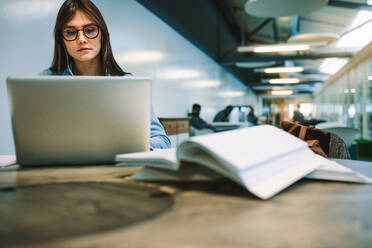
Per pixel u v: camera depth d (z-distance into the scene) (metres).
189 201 0.44
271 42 11.10
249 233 0.31
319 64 12.38
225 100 11.69
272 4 3.34
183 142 0.51
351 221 0.35
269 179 0.49
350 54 8.71
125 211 0.39
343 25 7.34
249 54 11.58
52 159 0.83
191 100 7.41
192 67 7.46
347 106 10.59
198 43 7.65
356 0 5.72
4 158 1.09
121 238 0.30
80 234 0.31
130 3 4.36
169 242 0.29
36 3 2.66
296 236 0.30
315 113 23.62
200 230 0.32
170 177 0.57
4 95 2.33
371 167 0.76
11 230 0.32
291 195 0.48
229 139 0.53
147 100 0.82
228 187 0.52
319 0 3.21
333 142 1.24
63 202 0.43
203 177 0.56
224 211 0.39
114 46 3.93
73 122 0.80
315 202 0.43
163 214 0.37
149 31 5.01
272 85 17.83
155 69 5.24
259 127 0.66
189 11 6.52
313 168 0.59
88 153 0.83
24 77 0.76
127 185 0.54
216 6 8.28
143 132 0.84
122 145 0.84
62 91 0.77
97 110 0.80
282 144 0.60
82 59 1.32
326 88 16.72
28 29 2.57
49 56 2.84
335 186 0.54
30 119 0.79
